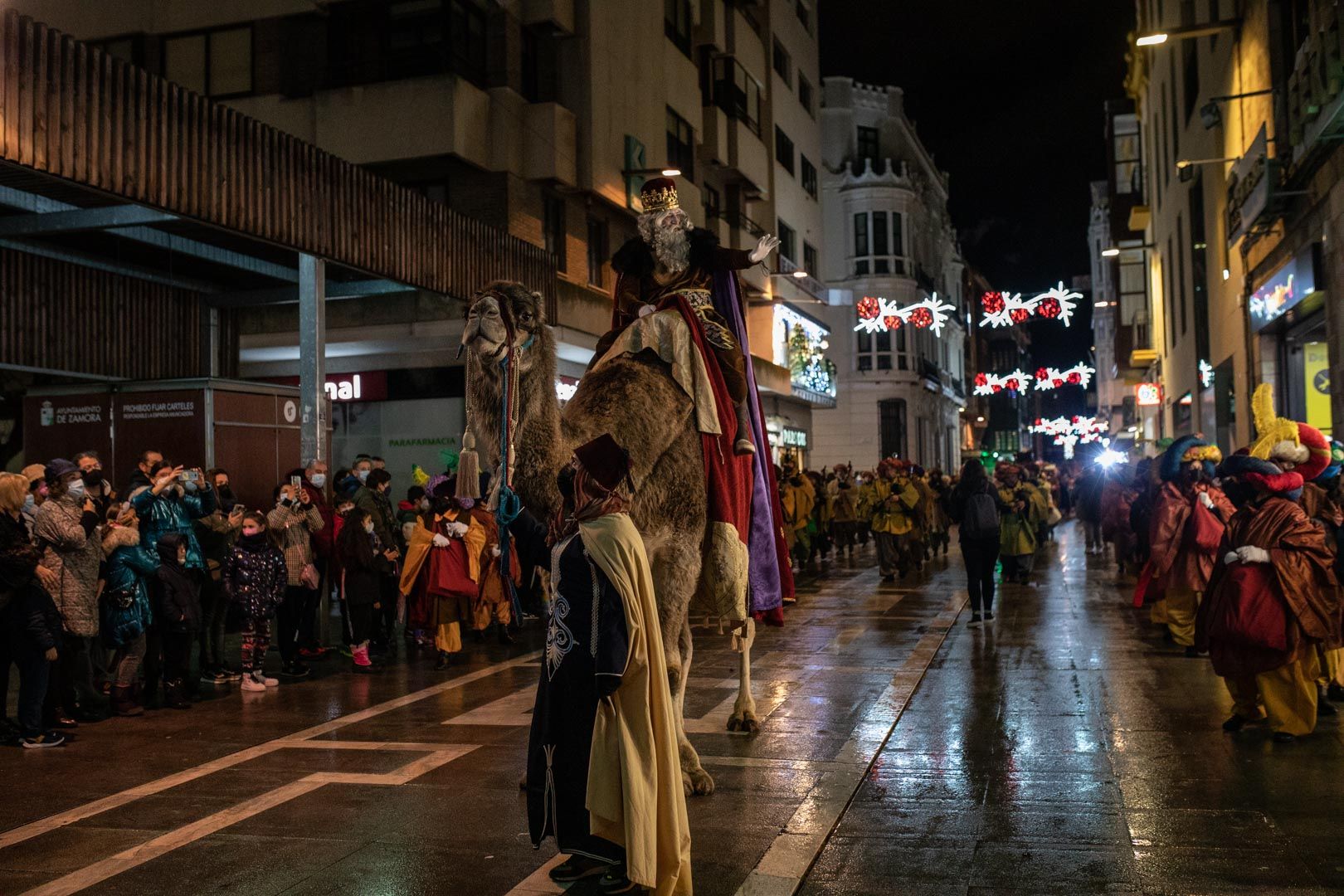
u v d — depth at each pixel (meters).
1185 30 18.09
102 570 8.34
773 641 11.42
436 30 19.25
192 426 12.54
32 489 9.02
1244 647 6.80
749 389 6.10
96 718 8.17
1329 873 4.48
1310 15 13.82
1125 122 45.91
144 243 13.84
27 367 13.62
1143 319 44.38
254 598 9.28
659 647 4.20
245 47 20.05
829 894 4.37
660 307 5.76
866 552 25.94
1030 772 6.14
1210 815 5.29
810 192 40.31
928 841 4.98
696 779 5.70
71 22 20.89
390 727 7.68
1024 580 17.59
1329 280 14.19
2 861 4.89
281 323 19.39
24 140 8.86
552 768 4.16
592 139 21.39
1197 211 25.94
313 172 12.39
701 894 4.33
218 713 8.40
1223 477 9.44
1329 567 6.79
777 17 36.34
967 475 12.97
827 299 41.47
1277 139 15.64
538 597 14.09
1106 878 4.47
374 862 4.79
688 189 27.03
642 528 5.22
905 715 7.74
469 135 18.97
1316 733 7.02
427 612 10.35
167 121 10.37
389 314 18.69
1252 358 19.22
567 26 21.20
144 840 5.18
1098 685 8.73
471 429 4.96
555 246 21.45
